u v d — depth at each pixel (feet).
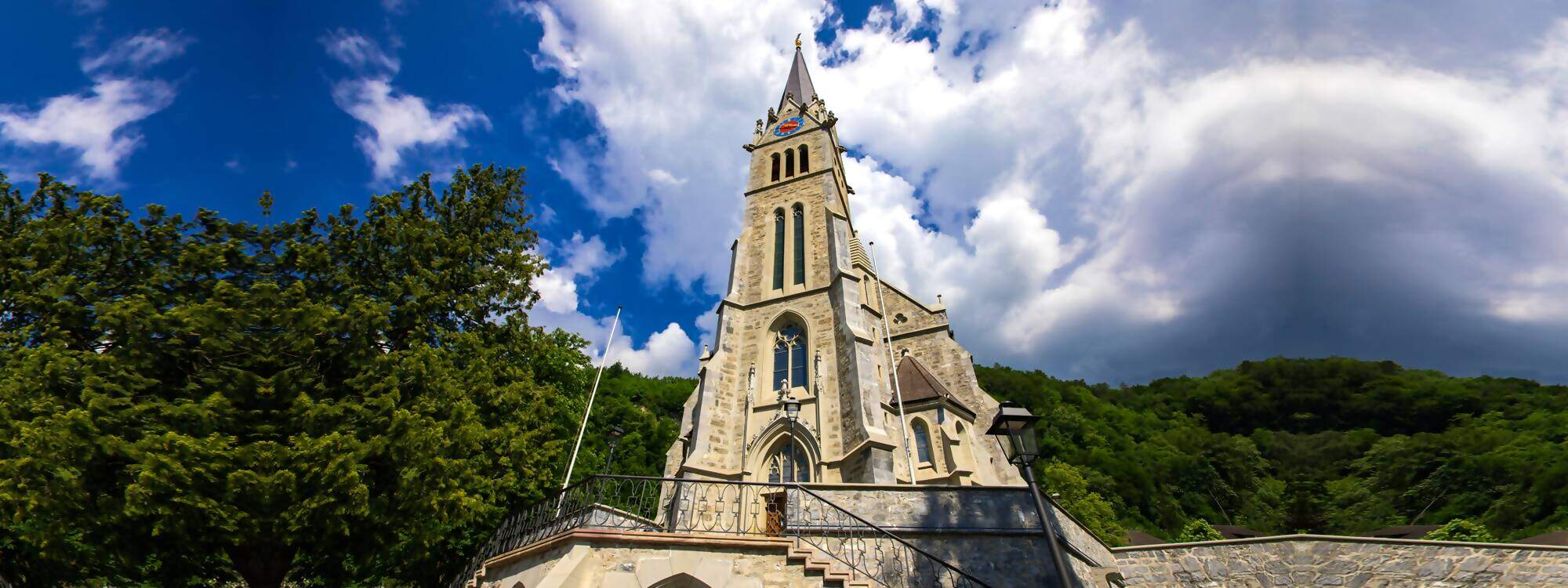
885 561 47.55
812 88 172.45
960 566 47.65
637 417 195.72
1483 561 44.60
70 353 42.29
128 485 39.11
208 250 51.34
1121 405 308.19
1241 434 270.67
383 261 59.31
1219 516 219.00
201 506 40.24
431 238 60.75
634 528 60.54
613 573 40.45
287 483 42.29
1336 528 191.42
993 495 51.34
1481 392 236.84
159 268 51.37
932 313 116.88
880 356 95.55
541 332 70.13
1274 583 50.88
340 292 55.42
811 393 83.20
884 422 76.07
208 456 40.73
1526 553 43.24
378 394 49.14
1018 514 50.21
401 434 46.11
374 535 50.31
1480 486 170.71
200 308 44.70
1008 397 267.39
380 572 66.18
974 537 49.16
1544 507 151.23
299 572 59.82
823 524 47.88
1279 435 242.58
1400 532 135.03
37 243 48.52
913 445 90.22
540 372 94.32
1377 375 264.93
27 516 38.29
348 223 58.23
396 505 48.08
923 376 99.76
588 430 137.39
